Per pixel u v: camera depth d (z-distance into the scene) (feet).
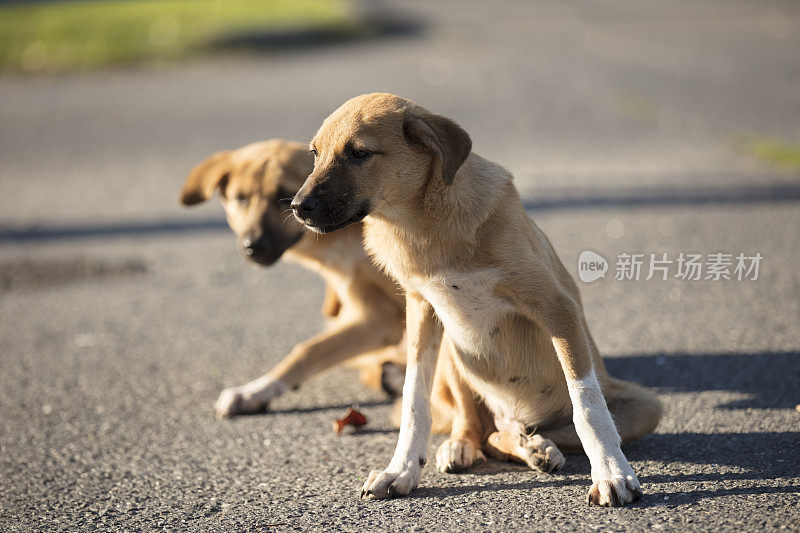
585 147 61.46
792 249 39.27
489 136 65.72
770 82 82.38
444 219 19.94
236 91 88.69
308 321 35.40
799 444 21.24
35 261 44.27
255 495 20.44
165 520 19.30
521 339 21.13
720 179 52.24
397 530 17.87
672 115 70.44
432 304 20.83
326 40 119.24
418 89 84.84
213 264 43.42
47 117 81.71
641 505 18.25
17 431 25.43
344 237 28.60
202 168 31.07
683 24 128.26
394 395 27.96
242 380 29.35
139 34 117.29
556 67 95.66
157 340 33.63
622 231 43.27
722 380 26.48
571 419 22.66
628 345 30.40
